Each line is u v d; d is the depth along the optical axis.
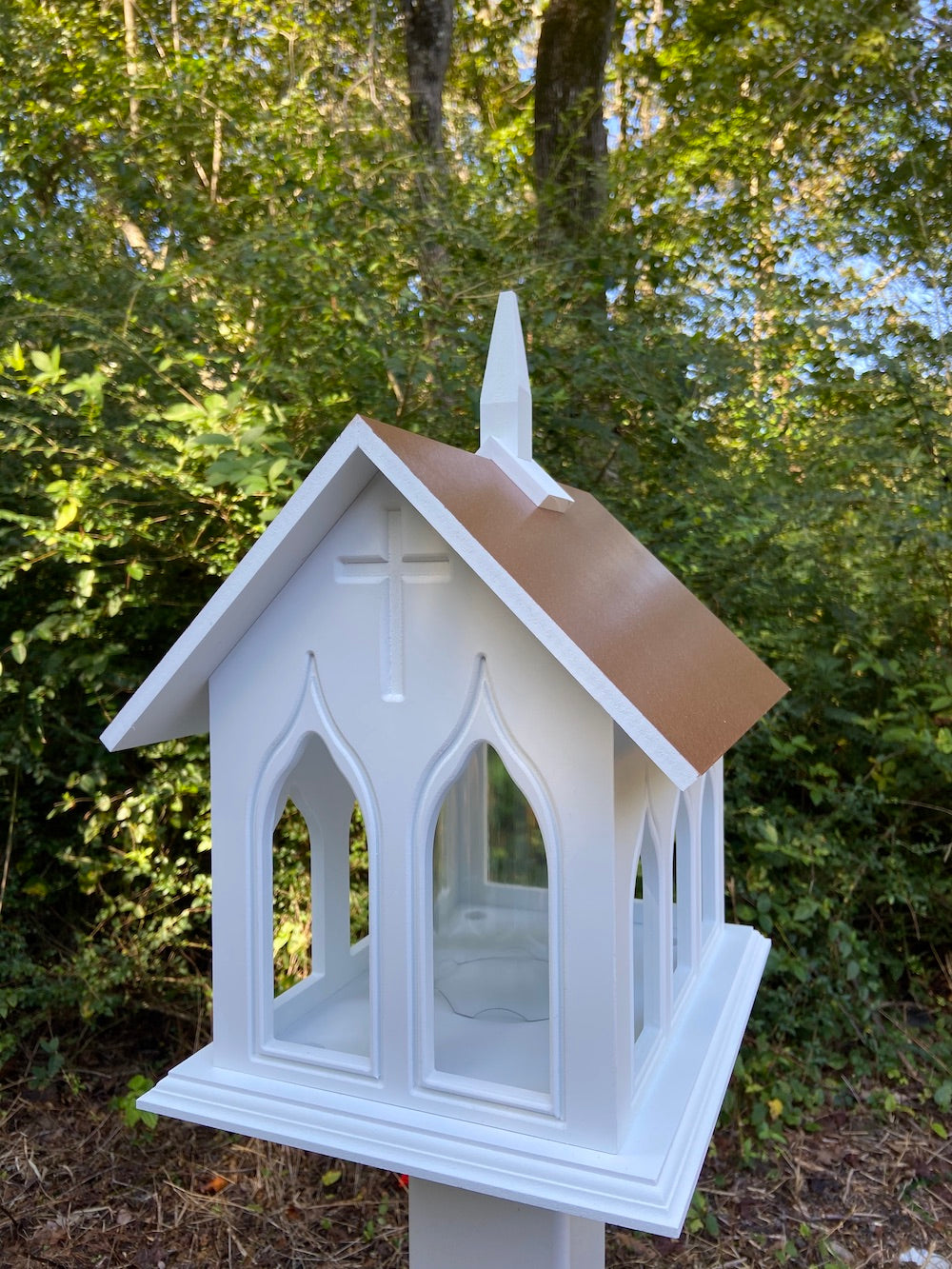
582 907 0.87
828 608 2.89
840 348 2.96
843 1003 2.77
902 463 2.90
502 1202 1.13
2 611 2.30
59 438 2.23
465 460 1.05
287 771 1.03
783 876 2.90
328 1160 2.36
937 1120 2.59
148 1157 2.33
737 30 4.30
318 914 1.24
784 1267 2.09
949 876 3.05
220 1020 1.07
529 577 0.88
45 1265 2.00
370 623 0.96
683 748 0.80
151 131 3.06
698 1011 1.20
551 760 0.88
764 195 3.69
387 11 4.70
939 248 3.28
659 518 2.65
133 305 2.39
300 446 2.38
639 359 2.68
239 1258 2.05
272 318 2.39
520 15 5.50
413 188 3.06
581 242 3.13
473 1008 1.11
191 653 0.98
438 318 2.58
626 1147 0.87
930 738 2.73
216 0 4.27
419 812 0.95
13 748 2.26
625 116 5.05
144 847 2.50
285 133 3.16
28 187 3.25
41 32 3.54
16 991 2.38
